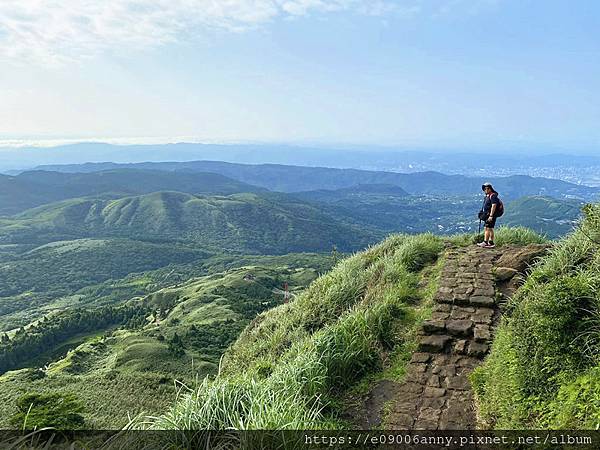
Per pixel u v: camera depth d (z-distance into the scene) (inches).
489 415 159.8
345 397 196.2
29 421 346.6
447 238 476.1
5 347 2642.7
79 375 1637.6
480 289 287.3
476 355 213.2
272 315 537.6
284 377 196.5
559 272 220.4
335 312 372.8
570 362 143.9
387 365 221.3
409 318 267.4
